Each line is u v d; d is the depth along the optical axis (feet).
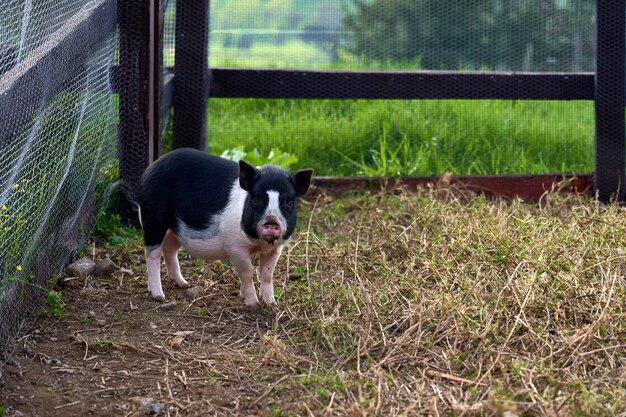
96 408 12.73
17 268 14.42
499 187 24.90
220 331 15.74
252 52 27.66
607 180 24.90
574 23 26.73
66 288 17.33
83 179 18.12
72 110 16.74
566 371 13.37
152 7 20.74
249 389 13.37
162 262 19.04
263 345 14.85
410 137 27.45
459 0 27.71
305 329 15.52
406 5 27.94
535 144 26.89
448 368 13.71
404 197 22.84
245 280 16.38
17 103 13.34
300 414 12.51
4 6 14.67
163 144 24.41
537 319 15.19
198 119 23.77
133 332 15.53
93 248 19.39
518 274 16.93
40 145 15.31
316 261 18.60
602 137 24.77
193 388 13.41
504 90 25.03
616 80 24.52
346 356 14.38
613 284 15.57
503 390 12.75
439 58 28.22
